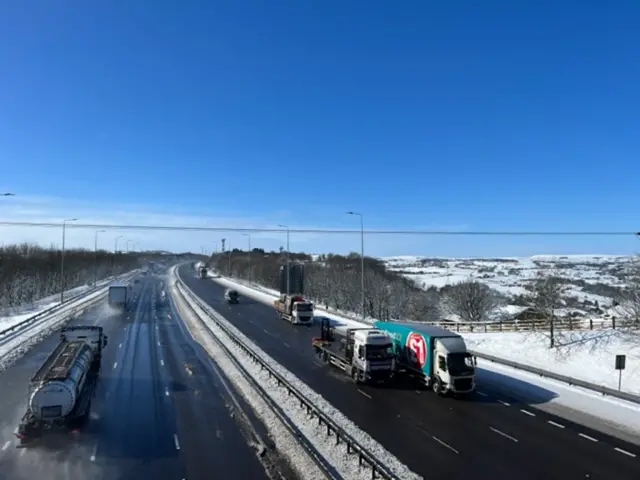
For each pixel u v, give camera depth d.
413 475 18.64
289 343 48.88
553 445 22.03
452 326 60.69
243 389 30.80
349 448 20.67
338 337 51.00
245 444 22.05
